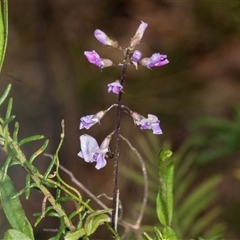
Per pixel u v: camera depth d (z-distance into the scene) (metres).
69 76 0.75
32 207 0.58
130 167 0.68
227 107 0.80
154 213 0.44
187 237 0.44
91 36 0.79
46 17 0.78
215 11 0.80
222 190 0.73
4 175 0.33
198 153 0.55
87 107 0.75
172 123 0.79
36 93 0.71
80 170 0.72
